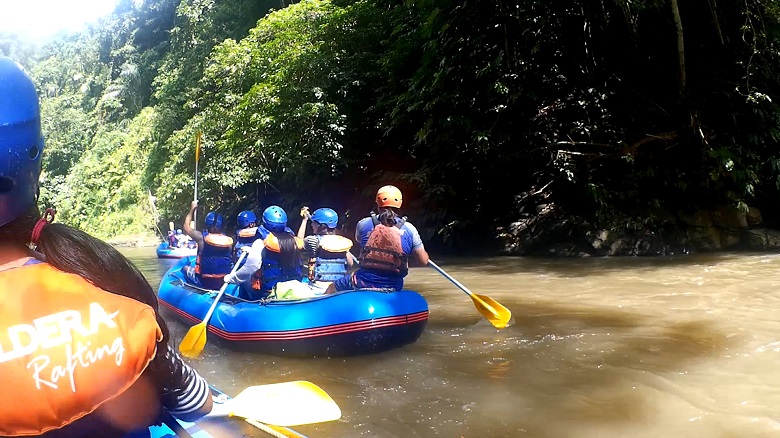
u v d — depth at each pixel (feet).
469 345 14.39
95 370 3.31
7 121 3.34
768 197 34.45
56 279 3.40
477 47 33.58
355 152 46.47
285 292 15.99
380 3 45.39
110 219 78.59
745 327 14.69
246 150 50.37
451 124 34.22
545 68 35.55
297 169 46.11
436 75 33.09
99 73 110.22
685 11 34.22
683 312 16.78
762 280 21.24
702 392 10.52
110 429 3.66
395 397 10.88
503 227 36.78
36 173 3.60
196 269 20.88
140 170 79.61
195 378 4.74
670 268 25.63
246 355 14.70
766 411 9.58
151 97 92.43
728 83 33.47
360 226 16.33
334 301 14.40
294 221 50.26
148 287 4.33
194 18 81.30
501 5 32.24
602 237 32.27
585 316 16.92
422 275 27.48
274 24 52.70
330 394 11.19
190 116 72.08
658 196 33.86
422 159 43.70
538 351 13.51
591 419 9.53
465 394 10.89
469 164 38.45
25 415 3.10
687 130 33.78
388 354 13.99
